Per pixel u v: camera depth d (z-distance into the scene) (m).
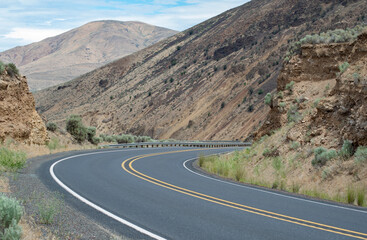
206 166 23.05
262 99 88.25
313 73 24.39
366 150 14.53
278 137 22.08
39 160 19.73
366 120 15.38
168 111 126.44
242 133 77.00
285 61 26.75
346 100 17.59
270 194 12.38
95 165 19.62
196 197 11.23
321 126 18.53
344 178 14.29
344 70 19.00
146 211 9.00
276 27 149.50
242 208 9.77
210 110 107.00
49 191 10.58
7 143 21.17
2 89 23.09
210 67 145.62
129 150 35.22
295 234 7.32
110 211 8.80
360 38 18.53
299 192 14.06
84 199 10.08
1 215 5.58
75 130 36.75
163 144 49.28
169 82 157.38
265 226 7.90
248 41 151.50
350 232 7.59
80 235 6.47
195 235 7.05
